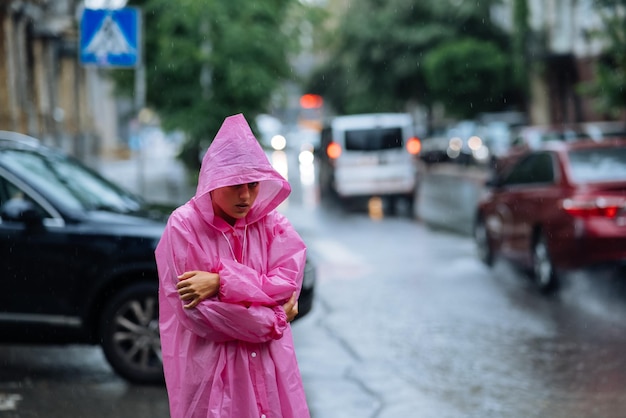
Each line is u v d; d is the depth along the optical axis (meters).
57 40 35.06
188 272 4.06
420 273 13.86
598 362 8.59
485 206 14.27
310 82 55.62
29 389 7.87
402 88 50.88
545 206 11.73
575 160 11.75
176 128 22.83
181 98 23.00
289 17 22.86
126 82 23.52
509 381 8.05
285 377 4.20
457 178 35.47
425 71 44.94
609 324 10.22
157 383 7.93
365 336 9.86
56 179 8.49
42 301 7.90
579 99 41.69
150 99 23.75
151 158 57.22
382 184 25.44
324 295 12.20
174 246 4.10
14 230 7.91
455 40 46.88
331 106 57.97
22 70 29.05
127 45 14.34
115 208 8.61
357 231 19.81
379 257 15.61
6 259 7.89
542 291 11.94
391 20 49.75
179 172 41.50
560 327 10.10
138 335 7.91
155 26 22.47
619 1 22.95
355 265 14.73
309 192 32.00
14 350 9.40
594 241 10.95
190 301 4.05
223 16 21.86
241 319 4.04
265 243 4.29
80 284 7.89
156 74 22.81
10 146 8.86
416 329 10.15
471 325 10.29
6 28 27.03
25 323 7.93
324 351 9.24
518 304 11.42
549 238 11.60
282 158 53.25
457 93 43.50
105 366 8.72
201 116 22.77
